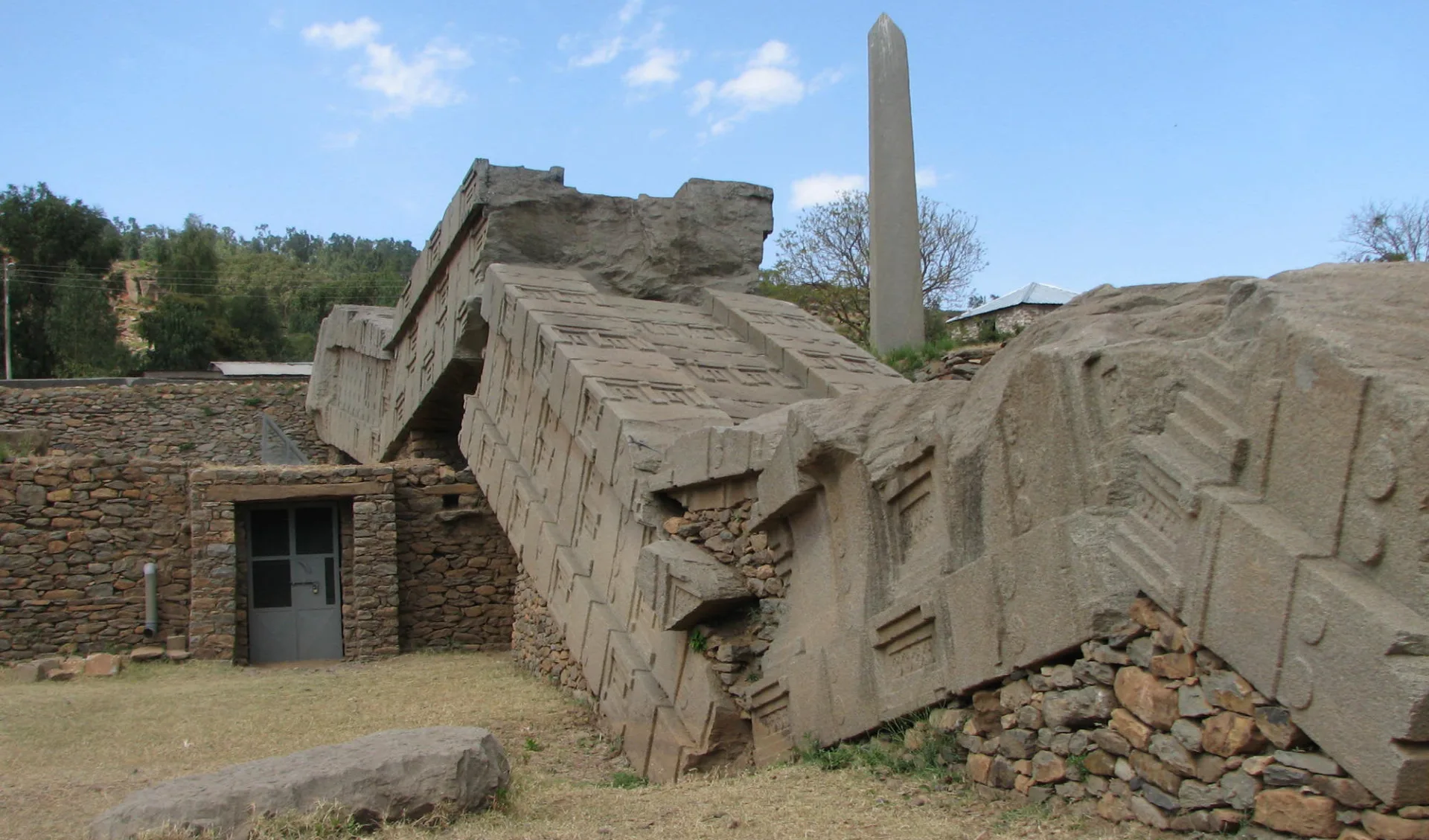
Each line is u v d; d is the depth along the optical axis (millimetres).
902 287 17094
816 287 29156
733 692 8023
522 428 12055
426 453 17359
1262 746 4324
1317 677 4031
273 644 15266
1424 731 3684
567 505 10891
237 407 27625
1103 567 5066
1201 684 4586
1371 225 26484
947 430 6297
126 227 82875
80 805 6805
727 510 8398
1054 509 5391
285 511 15602
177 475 14711
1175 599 4664
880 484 6867
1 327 41625
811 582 7547
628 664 9094
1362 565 4039
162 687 11891
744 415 10438
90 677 12672
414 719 10164
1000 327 25422
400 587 15422
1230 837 4379
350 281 62188
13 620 13781
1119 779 4988
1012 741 5605
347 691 11648
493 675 12508
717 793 6406
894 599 6680
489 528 15852
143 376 34969
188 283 53562
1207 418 4797
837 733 7004
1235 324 4914
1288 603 4160
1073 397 5289
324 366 23828
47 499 14172
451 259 14844
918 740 6375
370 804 5363
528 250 13672
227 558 14188
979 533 6020
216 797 5191
